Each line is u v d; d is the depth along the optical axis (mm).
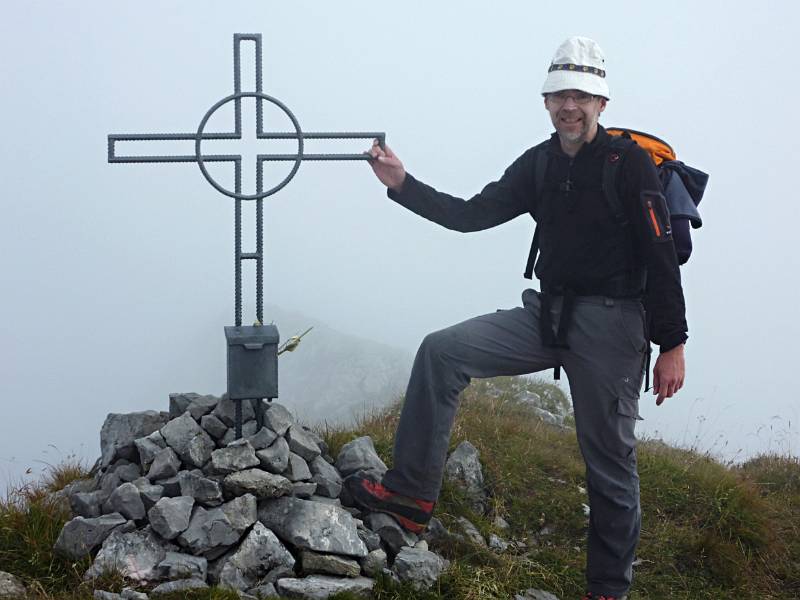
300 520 3787
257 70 4074
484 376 3924
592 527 3848
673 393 3674
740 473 5547
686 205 3725
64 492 4117
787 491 5340
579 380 3793
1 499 4137
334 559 3721
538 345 3877
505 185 3988
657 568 4289
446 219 4008
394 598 3654
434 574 3773
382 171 4031
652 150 3801
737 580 4266
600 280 3725
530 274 4016
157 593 3494
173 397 4344
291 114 4070
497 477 4668
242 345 3998
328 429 4832
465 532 4203
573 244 3736
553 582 4070
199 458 3951
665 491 4766
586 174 3705
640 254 3721
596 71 3676
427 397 3896
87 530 3695
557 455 5027
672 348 3631
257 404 4090
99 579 3564
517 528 4441
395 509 3990
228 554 3742
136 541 3682
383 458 4613
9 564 3646
